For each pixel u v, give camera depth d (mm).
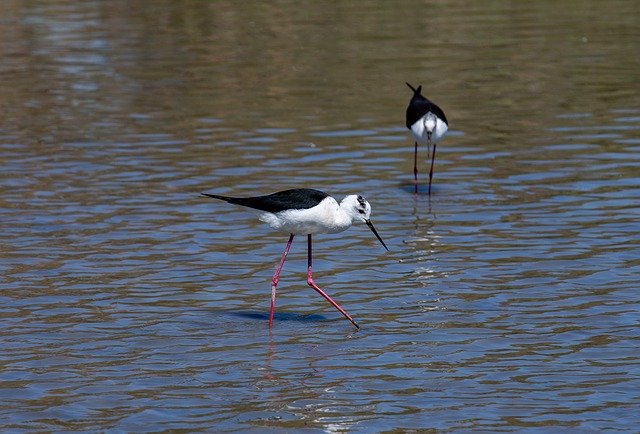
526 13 35156
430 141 18312
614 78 26344
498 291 13492
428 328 12344
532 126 22328
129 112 23891
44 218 16656
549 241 15398
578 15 34719
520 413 10078
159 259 14867
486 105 24156
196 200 17656
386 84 26156
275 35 32219
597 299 13125
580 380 10805
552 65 27859
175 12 35938
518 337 12000
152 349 11812
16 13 36188
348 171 19438
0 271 14312
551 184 18359
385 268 14500
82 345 11898
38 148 21000
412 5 36781
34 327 12414
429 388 10680
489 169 19469
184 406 10328
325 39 31531
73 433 9750
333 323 12594
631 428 9711
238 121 23031
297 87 26062
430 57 29047
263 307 13172
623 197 17438
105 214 16875
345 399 10461
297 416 10086
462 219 16656
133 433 9758
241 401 10438
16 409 10266
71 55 29781
